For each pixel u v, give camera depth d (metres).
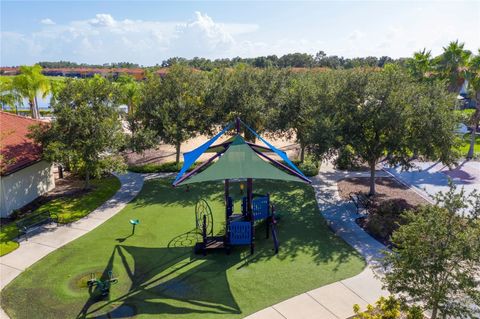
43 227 16.73
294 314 10.81
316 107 19.94
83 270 13.28
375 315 10.19
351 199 19.11
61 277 12.86
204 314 10.85
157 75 26.12
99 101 20.16
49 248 14.87
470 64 28.62
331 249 14.85
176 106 23.50
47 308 11.21
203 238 14.44
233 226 14.38
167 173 25.06
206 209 18.91
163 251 14.68
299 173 15.29
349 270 13.22
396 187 22.19
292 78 28.25
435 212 8.88
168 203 19.78
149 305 11.31
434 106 17.59
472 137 28.52
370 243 15.36
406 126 17.84
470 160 28.19
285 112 24.12
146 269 13.37
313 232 16.44
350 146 18.94
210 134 25.55
